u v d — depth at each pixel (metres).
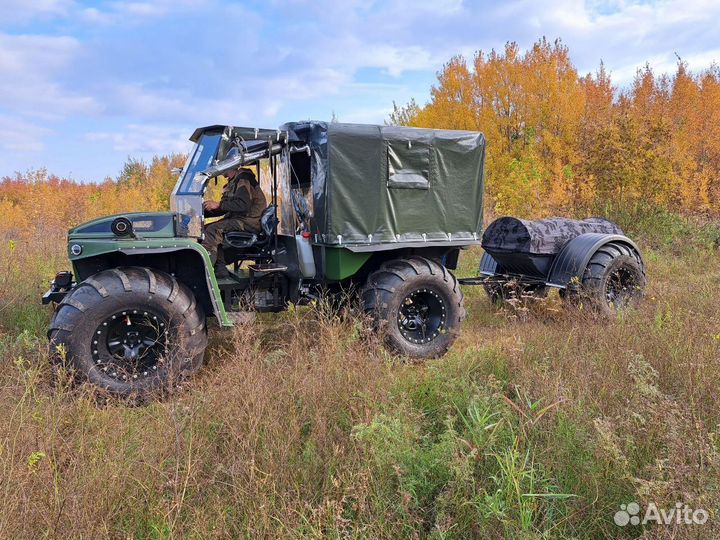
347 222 5.13
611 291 6.54
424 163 5.43
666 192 12.43
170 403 3.75
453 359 4.68
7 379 3.85
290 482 2.80
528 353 4.44
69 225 13.72
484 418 3.13
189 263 4.89
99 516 2.49
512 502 2.61
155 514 2.59
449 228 5.64
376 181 5.21
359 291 5.45
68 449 2.96
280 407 3.43
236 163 4.98
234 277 5.31
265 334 5.91
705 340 4.24
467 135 5.65
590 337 4.71
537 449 3.03
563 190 13.62
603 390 3.58
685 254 10.91
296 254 5.30
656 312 5.27
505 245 6.72
